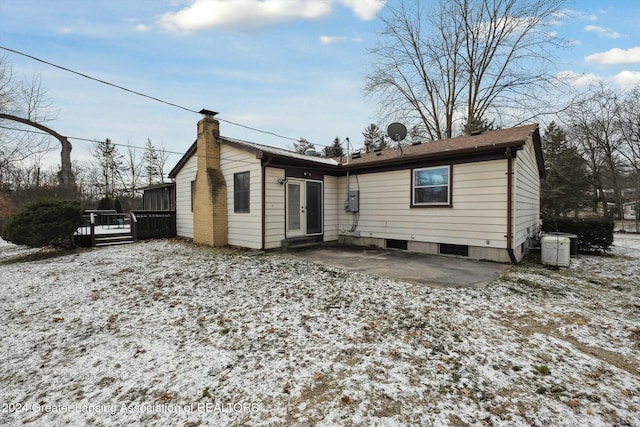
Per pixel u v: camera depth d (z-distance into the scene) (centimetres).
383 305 420
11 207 1590
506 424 201
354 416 211
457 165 779
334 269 638
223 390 244
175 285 533
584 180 2406
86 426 206
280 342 322
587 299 463
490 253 731
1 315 405
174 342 327
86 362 289
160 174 3631
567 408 216
